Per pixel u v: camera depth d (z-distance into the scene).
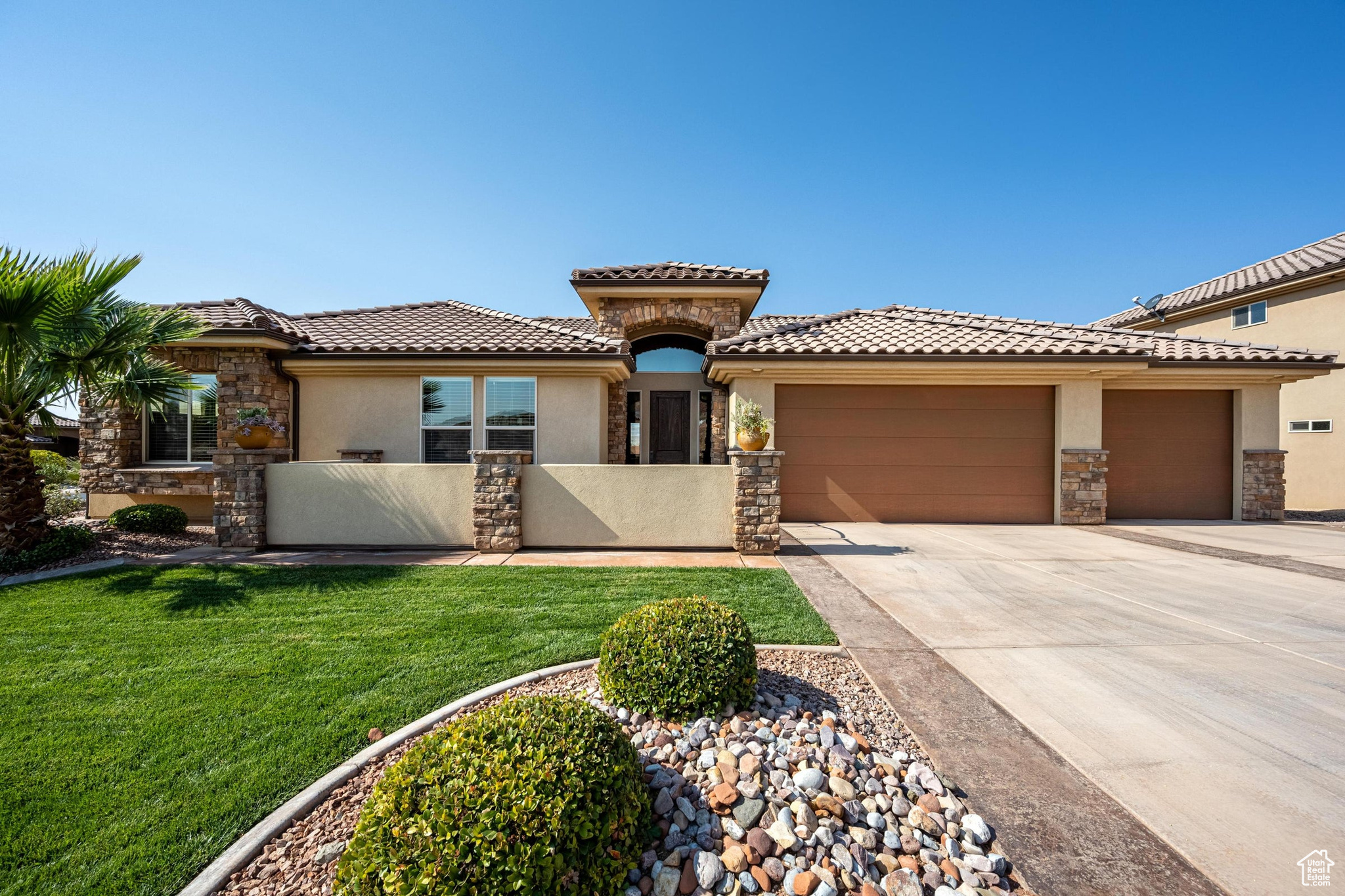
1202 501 13.59
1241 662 4.88
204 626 5.62
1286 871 2.54
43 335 8.09
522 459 9.55
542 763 2.34
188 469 12.29
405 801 2.23
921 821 2.80
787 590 7.05
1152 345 13.71
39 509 8.54
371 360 12.54
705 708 3.64
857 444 12.85
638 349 17.89
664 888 2.43
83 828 2.79
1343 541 10.60
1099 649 5.21
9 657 4.84
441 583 7.25
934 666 4.80
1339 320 16.36
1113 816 2.91
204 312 12.73
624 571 7.98
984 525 12.47
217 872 2.52
